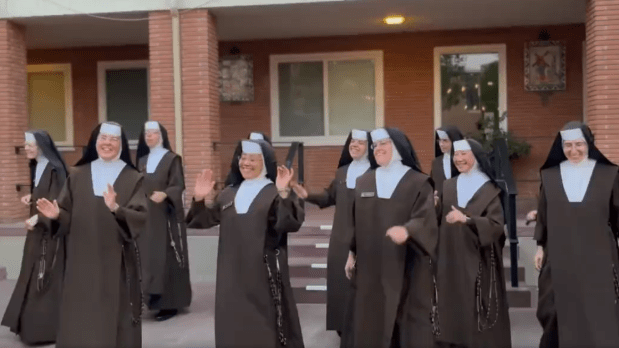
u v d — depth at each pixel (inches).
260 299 183.9
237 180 196.9
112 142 193.8
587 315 183.3
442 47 462.3
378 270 185.6
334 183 244.5
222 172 448.1
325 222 377.1
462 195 213.9
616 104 333.7
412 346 179.8
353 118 478.9
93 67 505.4
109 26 427.5
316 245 334.6
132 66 501.7
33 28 429.7
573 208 188.4
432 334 183.0
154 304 263.1
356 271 189.8
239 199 190.1
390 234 175.2
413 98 467.5
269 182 193.3
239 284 184.9
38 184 243.4
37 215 215.9
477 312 207.3
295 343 190.5
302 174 397.7
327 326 232.1
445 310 212.1
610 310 182.9
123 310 192.1
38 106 512.1
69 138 509.0
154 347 224.8
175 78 376.2
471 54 462.0
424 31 463.5
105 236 190.2
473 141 215.6
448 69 465.1
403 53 467.5
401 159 191.2
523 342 224.8
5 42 393.4
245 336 182.5
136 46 500.1
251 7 375.6
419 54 465.7
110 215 191.3
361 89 477.1
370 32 466.6
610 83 334.6
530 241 327.3
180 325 255.0
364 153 238.5
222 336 184.2
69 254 190.2
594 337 182.1
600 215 186.4
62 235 197.9
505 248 323.9
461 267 210.4
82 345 185.0
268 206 187.3
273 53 482.6
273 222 188.5
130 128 504.4
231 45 486.0
